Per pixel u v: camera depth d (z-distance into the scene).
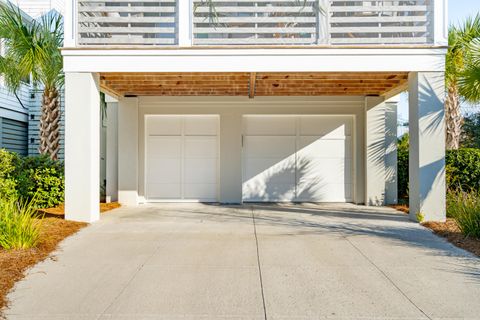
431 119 8.08
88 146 8.12
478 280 4.79
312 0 8.14
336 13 8.77
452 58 10.74
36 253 5.80
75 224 7.80
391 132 11.65
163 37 9.09
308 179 11.90
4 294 4.38
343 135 11.90
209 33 8.61
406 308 4.02
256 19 8.09
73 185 8.11
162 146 11.91
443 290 4.48
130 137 11.57
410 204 8.56
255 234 7.20
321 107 11.59
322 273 5.04
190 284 4.67
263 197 11.91
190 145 11.90
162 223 8.29
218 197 11.87
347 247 6.27
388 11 8.07
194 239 6.82
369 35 8.84
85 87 8.12
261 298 4.27
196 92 11.23
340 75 9.05
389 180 11.52
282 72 8.25
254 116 11.88
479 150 10.66
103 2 8.43
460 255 5.82
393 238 6.86
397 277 4.89
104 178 12.87
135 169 11.55
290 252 5.98
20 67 10.06
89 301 4.21
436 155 8.07
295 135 11.91
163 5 8.77
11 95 13.95
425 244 6.45
